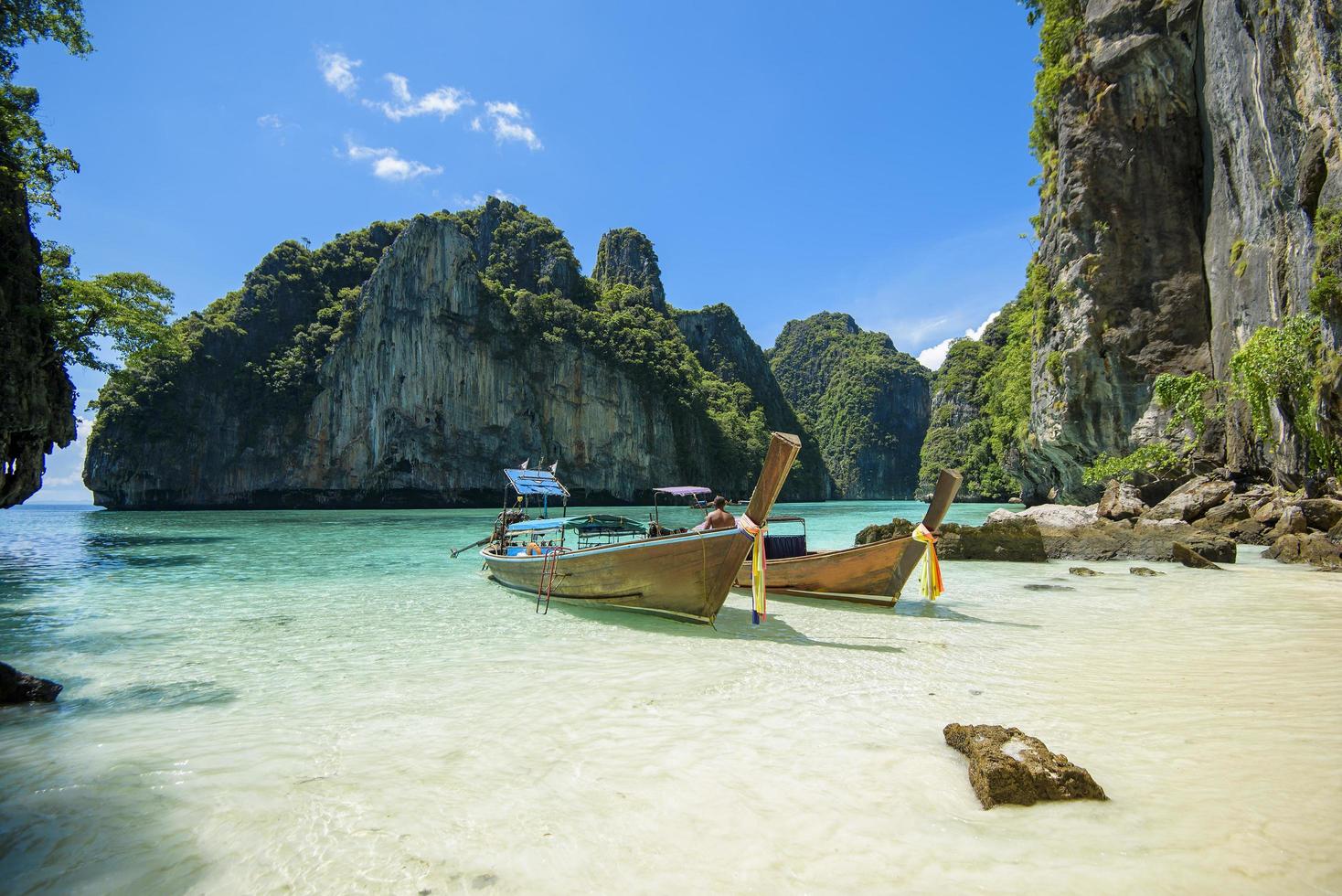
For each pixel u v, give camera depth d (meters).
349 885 2.93
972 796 3.63
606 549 10.09
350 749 4.66
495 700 5.81
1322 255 18.11
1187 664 6.65
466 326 85.69
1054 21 35.78
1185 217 29.94
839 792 3.74
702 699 5.72
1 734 5.06
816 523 40.94
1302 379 19.47
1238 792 3.51
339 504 81.88
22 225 21.86
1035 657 7.16
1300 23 19.75
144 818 3.62
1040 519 23.83
